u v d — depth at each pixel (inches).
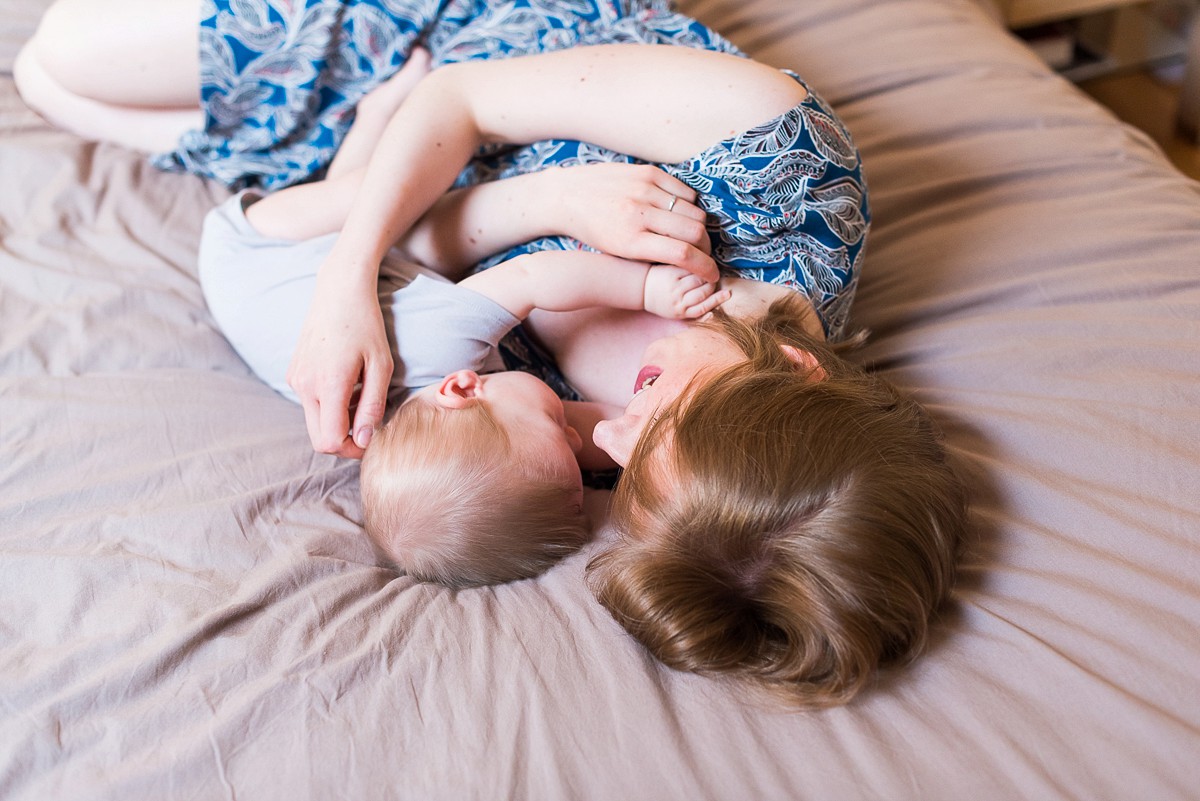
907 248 45.6
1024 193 47.1
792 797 26.0
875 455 29.5
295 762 27.2
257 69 45.4
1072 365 37.4
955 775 26.2
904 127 51.3
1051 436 34.7
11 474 35.6
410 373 37.6
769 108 35.4
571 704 28.5
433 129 39.2
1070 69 88.8
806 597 28.0
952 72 54.4
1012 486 33.7
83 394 38.7
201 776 27.0
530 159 41.3
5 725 28.1
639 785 26.4
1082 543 31.6
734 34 57.3
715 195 36.7
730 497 28.5
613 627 31.1
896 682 29.2
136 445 37.2
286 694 28.5
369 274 37.4
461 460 33.6
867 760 26.7
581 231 37.6
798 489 28.4
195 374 40.9
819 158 35.9
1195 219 43.5
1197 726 26.5
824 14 57.7
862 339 39.6
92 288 43.1
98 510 34.6
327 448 35.7
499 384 36.5
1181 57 88.5
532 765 27.0
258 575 32.3
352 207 39.2
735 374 31.6
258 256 41.8
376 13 43.9
